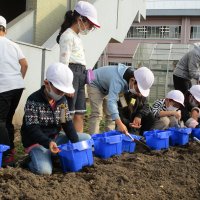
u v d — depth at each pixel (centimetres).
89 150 386
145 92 452
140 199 327
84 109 498
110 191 332
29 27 827
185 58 672
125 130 459
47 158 377
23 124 388
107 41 1016
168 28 2602
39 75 732
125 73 467
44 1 862
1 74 433
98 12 941
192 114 610
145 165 413
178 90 617
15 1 1146
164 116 577
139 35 2628
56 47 776
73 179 348
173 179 383
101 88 513
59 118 395
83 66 483
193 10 2495
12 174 341
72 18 474
